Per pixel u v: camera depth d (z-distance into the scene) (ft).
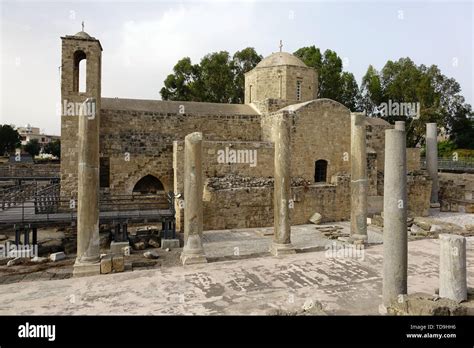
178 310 31.09
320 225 75.92
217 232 68.80
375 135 98.27
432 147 103.86
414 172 96.73
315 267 44.32
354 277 40.42
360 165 56.13
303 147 84.17
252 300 33.55
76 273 41.16
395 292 30.45
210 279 39.78
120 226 61.77
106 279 39.93
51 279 42.11
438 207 102.06
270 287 37.22
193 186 46.60
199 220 47.06
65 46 74.74
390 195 30.73
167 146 86.43
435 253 50.60
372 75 171.53
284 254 50.80
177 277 40.57
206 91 151.33
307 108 84.38
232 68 154.92
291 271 42.70
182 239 61.77
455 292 31.71
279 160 51.03
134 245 56.13
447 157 188.24
